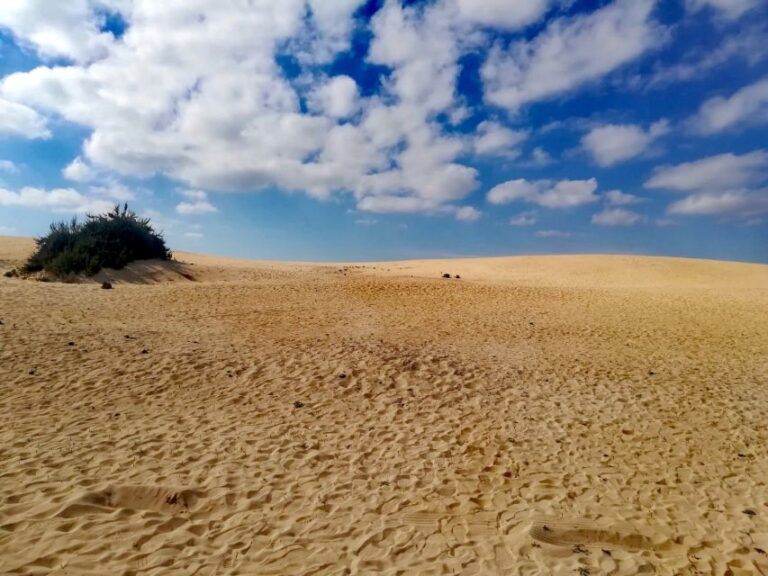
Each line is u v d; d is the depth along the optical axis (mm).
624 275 33625
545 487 5676
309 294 18172
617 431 7277
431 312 16203
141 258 23203
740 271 33781
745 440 7105
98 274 20266
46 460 5578
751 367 10953
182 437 6438
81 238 21578
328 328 12875
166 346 10125
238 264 31078
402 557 4367
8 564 3861
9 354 8844
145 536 4414
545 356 11258
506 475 5930
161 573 3947
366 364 9609
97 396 7527
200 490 5207
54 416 6762
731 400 8719
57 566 3912
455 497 5406
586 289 24297
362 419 7371
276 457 6086
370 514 5000
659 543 4719
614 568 4352
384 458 6227
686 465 6324
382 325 13664
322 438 6691
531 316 16375
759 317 17406
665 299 21203
